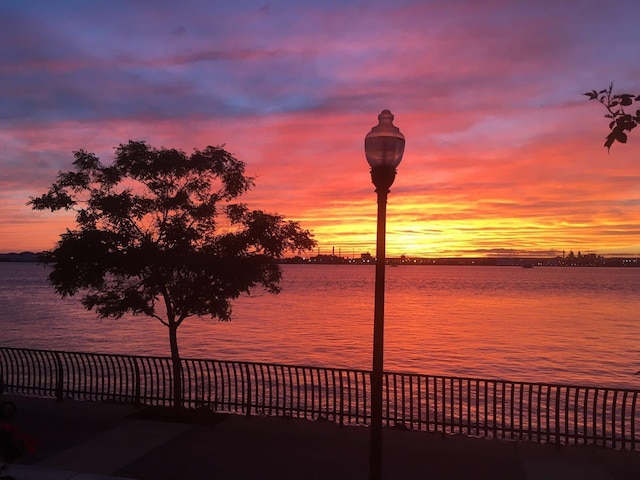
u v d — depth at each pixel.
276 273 13.08
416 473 8.79
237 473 8.71
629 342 46.62
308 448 9.86
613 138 5.28
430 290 144.25
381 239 7.06
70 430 10.80
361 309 77.62
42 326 53.88
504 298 109.25
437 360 37.16
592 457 9.54
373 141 7.04
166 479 8.46
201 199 12.85
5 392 14.18
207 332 49.88
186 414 11.82
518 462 9.28
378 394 6.98
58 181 12.22
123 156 12.28
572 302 97.44
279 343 43.72
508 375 32.34
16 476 8.41
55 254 11.99
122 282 12.85
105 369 27.28
